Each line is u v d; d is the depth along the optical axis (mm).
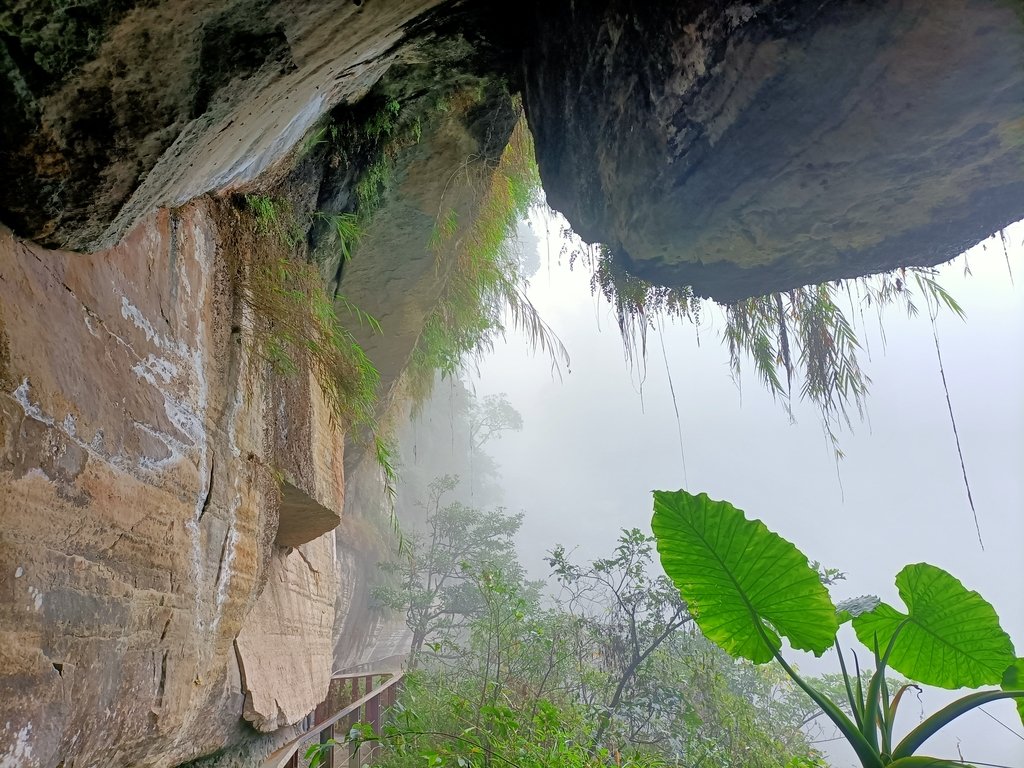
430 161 4027
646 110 1858
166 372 2070
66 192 1363
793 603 2562
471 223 4582
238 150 2059
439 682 6152
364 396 3773
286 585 4043
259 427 2941
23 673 1324
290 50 1501
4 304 1306
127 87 1277
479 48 3045
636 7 1842
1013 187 1706
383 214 4281
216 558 2439
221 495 2488
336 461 4168
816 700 2529
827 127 1532
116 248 1789
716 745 5258
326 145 3455
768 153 1625
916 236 1916
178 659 2113
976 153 1567
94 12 1131
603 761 3674
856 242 1941
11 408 1300
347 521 12758
